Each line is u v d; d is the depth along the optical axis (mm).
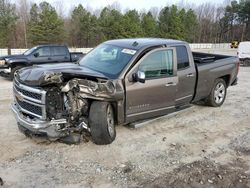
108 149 5141
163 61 6008
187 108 7207
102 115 5004
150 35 64500
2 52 37594
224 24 90750
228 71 8117
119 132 5930
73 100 4871
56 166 4547
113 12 59562
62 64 6027
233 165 4719
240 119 7078
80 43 61031
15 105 5457
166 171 4465
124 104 5398
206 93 7543
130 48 5902
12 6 49906
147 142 5504
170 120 6801
